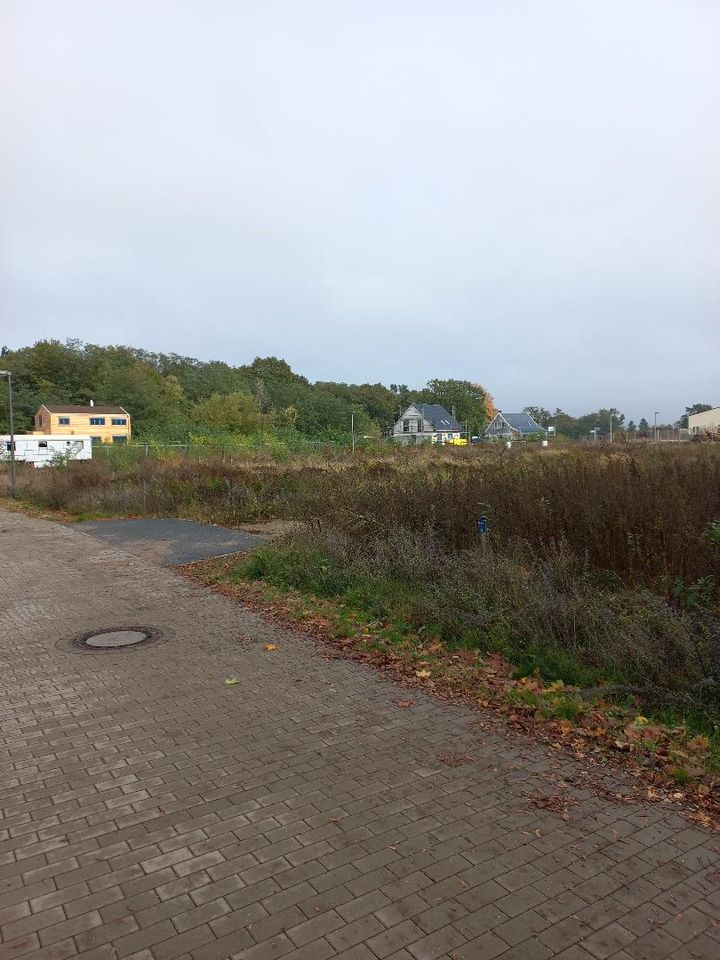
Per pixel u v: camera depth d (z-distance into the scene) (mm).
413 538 8109
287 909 2527
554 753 3838
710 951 2305
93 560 10484
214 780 3557
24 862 2842
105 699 4750
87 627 6688
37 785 3523
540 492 7898
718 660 4363
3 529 14586
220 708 4566
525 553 7246
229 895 2615
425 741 4016
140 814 3219
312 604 7312
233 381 97375
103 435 72000
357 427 81750
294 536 9750
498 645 5488
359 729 4199
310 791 3424
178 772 3652
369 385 116188
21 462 35719
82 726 4289
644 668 4648
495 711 4438
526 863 2803
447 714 4422
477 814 3189
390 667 5332
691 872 2738
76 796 3402
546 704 4418
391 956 2287
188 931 2412
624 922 2449
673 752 3709
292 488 15344
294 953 2299
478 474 9055
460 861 2818
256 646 5980
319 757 3814
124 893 2633
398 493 9211
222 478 17547
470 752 3863
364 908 2531
